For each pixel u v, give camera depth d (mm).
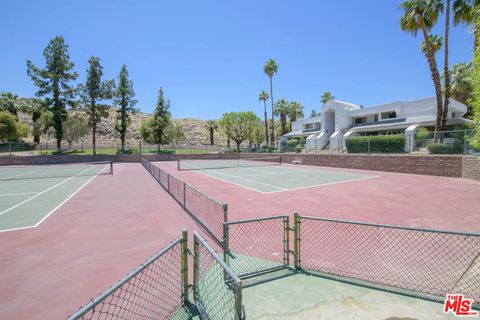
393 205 8445
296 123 47625
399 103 30344
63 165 30453
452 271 3820
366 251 4633
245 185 13195
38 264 4398
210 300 3133
